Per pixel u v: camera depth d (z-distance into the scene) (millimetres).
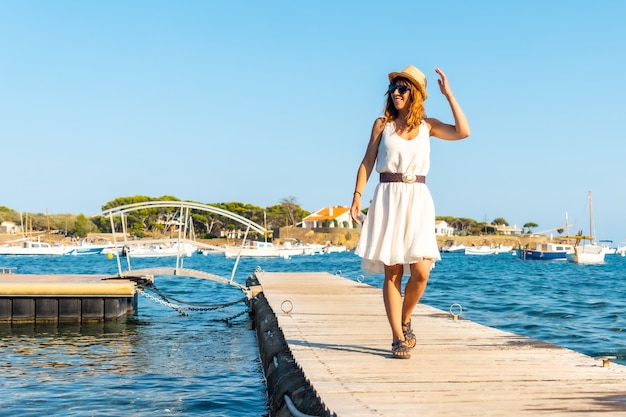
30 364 10750
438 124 5820
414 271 5793
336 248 118938
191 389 8953
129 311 18344
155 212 129375
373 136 5832
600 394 4715
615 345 12547
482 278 40656
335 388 4918
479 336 7551
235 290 29172
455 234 182375
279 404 6129
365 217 5863
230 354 11930
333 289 15914
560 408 4320
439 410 4289
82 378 9609
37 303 16219
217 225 140375
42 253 105438
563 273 50188
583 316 17641
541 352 6457
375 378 5254
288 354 7547
